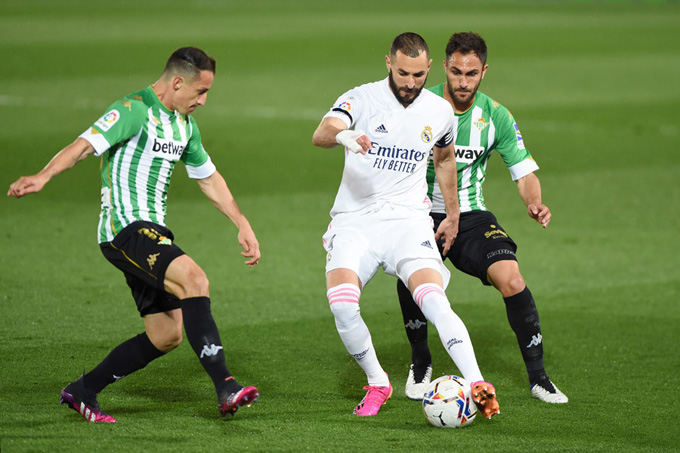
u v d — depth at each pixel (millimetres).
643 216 32562
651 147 45156
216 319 20344
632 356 18641
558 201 34688
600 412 14945
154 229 13375
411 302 16016
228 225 29766
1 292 21422
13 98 52344
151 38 79438
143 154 13430
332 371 17016
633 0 139500
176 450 12102
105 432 12789
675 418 14711
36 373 15914
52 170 12312
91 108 49719
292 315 20859
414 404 15211
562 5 127250
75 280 22797
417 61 14086
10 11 97938
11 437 12359
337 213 15219
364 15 105438
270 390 15688
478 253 16000
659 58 77188
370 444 12695
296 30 88500
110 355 13430
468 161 16844
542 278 24891
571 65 72375
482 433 13492
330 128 14117
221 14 102188
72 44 74125
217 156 40469
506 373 17391
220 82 61000
